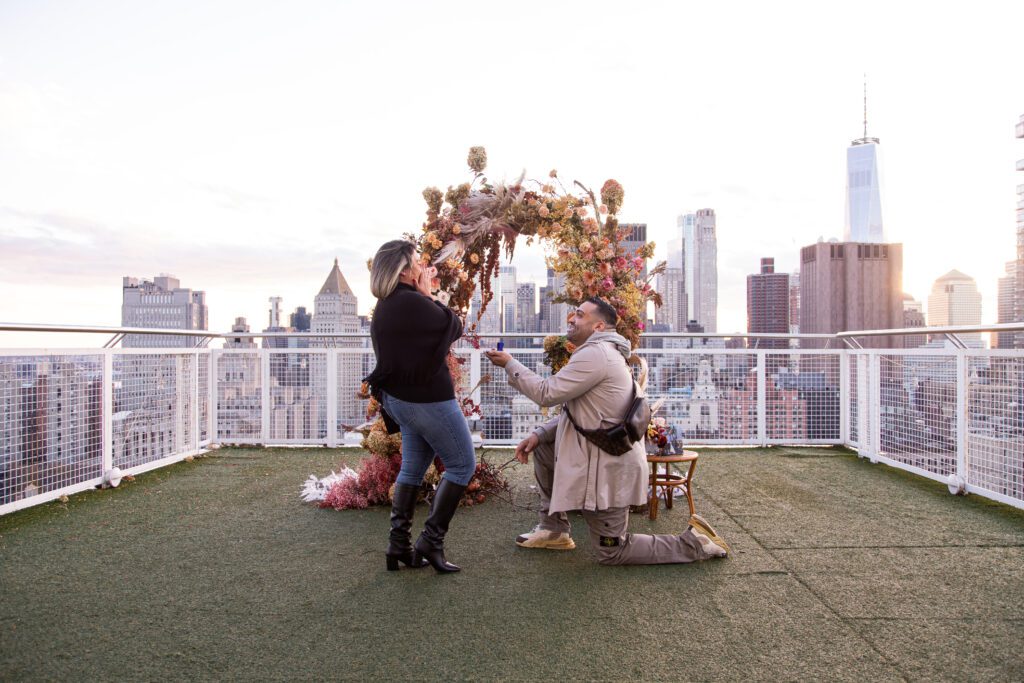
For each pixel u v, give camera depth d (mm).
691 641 2271
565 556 3275
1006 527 3807
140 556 3260
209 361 6969
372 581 2900
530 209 4383
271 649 2211
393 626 2402
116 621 2453
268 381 7027
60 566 3109
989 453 4477
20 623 2438
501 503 4371
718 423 6938
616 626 2400
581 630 2363
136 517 4047
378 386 3014
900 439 5613
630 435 3020
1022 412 4137
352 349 6980
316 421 6992
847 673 2035
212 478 5305
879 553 3312
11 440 4164
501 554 3301
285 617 2490
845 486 4980
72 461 4691
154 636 2316
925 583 2869
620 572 3021
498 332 6715
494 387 6500
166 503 4422
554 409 4539
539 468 3492
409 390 2959
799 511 4203
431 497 4355
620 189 4281
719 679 1998
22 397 4254
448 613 2527
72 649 2211
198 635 2324
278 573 3010
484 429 6531
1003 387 4324
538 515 4082
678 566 3105
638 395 3180
